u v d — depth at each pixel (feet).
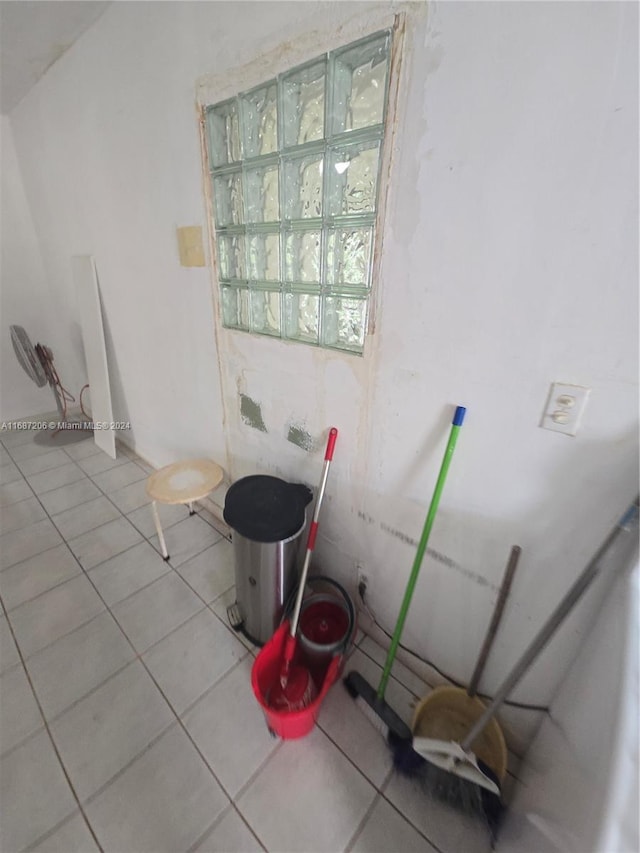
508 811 3.13
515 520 3.05
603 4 1.84
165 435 7.55
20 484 7.93
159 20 4.04
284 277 4.00
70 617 4.98
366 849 3.10
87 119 5.67
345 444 4.06
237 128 3.83
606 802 1.58
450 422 3.17
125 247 6.10
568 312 2.38
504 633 3.43
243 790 3.41
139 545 6.27
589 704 2.22
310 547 4.05
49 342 10.42
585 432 2.53
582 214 2.18
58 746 3.67
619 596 2.28
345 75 3.00
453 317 2.87
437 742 3.31
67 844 3.07
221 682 4.27
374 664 4.52
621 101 1.92
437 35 2.39
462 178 2.53
